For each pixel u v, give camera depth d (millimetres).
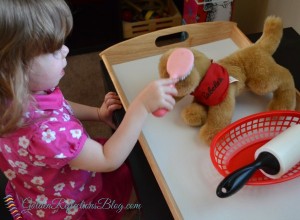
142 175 725
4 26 525
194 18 1313
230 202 602
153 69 870
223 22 904
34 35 544
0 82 560
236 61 721
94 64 1626
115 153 659
